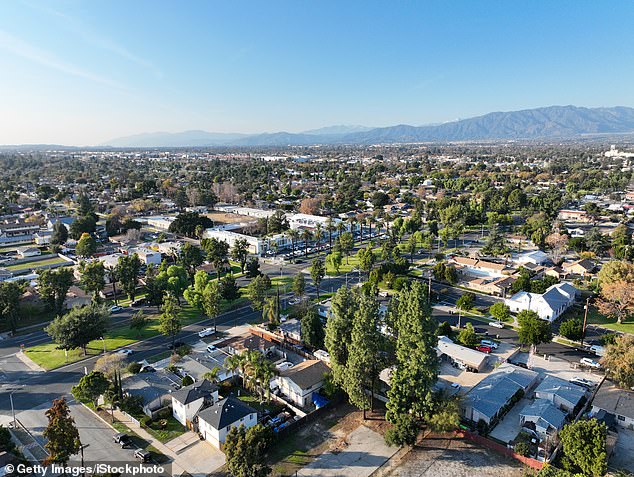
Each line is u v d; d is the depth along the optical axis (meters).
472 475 51.22
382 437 58.38
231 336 90.06
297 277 106.38
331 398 66.50
